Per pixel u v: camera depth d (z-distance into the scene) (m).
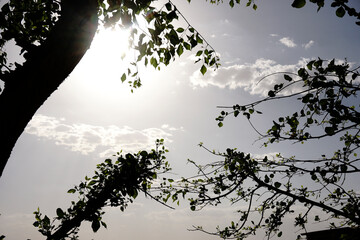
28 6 3.79
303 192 3.71
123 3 2.61
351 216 3.23
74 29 1.74
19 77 1.62
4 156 1.54
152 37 2.89
